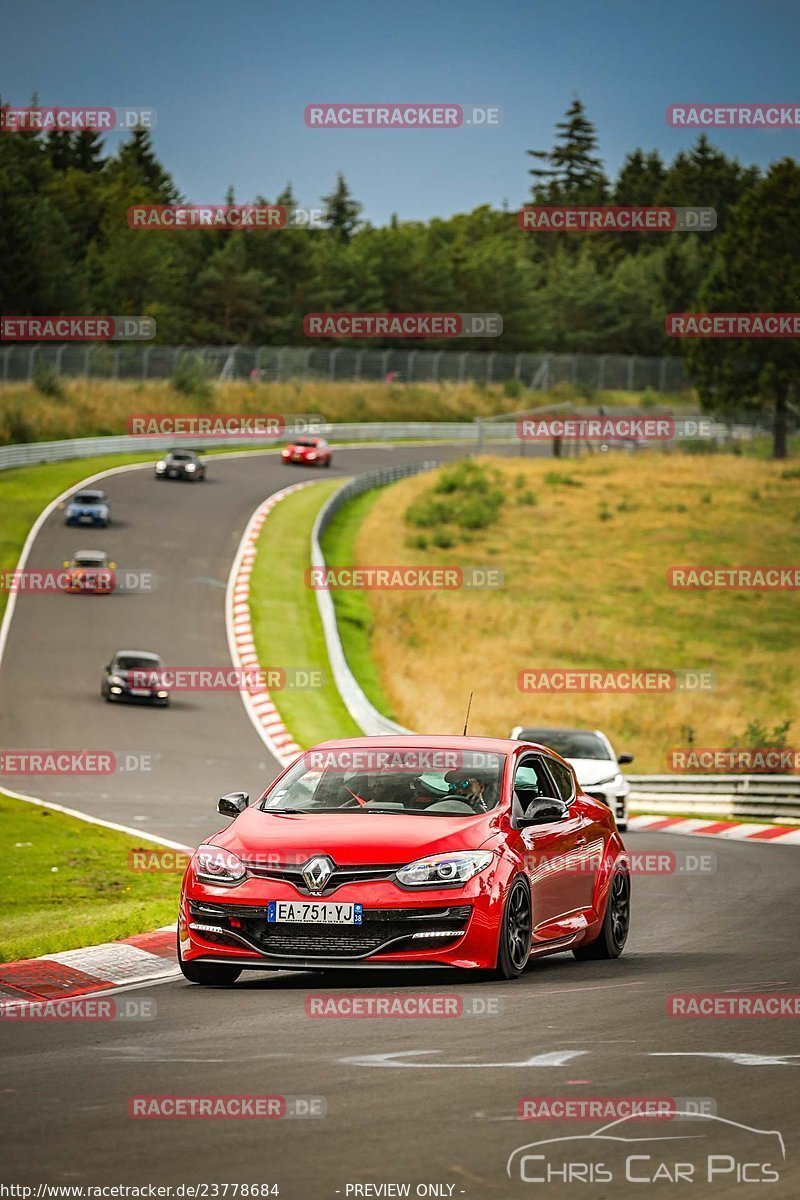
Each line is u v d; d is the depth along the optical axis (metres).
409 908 36.62
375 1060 28.38
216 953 37.34
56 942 45.72
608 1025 32.41
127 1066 27.95
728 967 43.19
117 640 178.00
